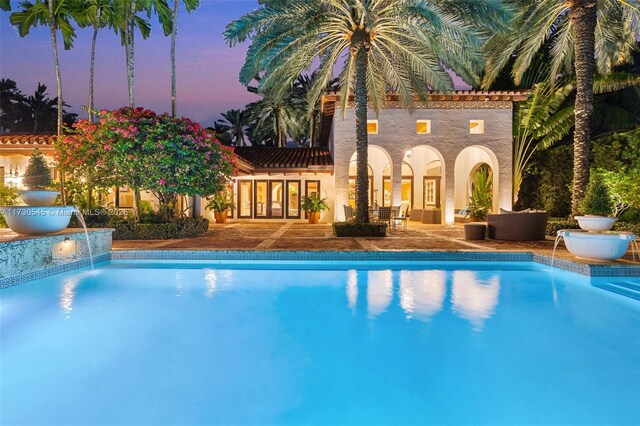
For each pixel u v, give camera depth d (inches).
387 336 155.6
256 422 95.2
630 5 443.8
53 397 106.4
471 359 133.0
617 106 626.2
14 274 229.1
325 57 488.1
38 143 521.0
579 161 413.4
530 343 147.7
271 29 399.5
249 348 143.1
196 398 106.5
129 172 382.9
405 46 448.1
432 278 265.4
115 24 521.0
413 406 103.1
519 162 601.0
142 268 297.1
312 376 120.4
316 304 202.2
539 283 250.7
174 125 397.1
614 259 263.1
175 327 166.6
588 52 410.3
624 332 159.8
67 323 170.7
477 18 369.1
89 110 414.9
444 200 592.4
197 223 460.1
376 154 781.3
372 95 541.3
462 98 579.8
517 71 530.9
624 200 379.2
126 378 118.2
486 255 313.0
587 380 117.3
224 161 449.4
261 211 733.3
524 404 103.7
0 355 135.2
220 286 242.5
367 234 430.3
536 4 448.1
